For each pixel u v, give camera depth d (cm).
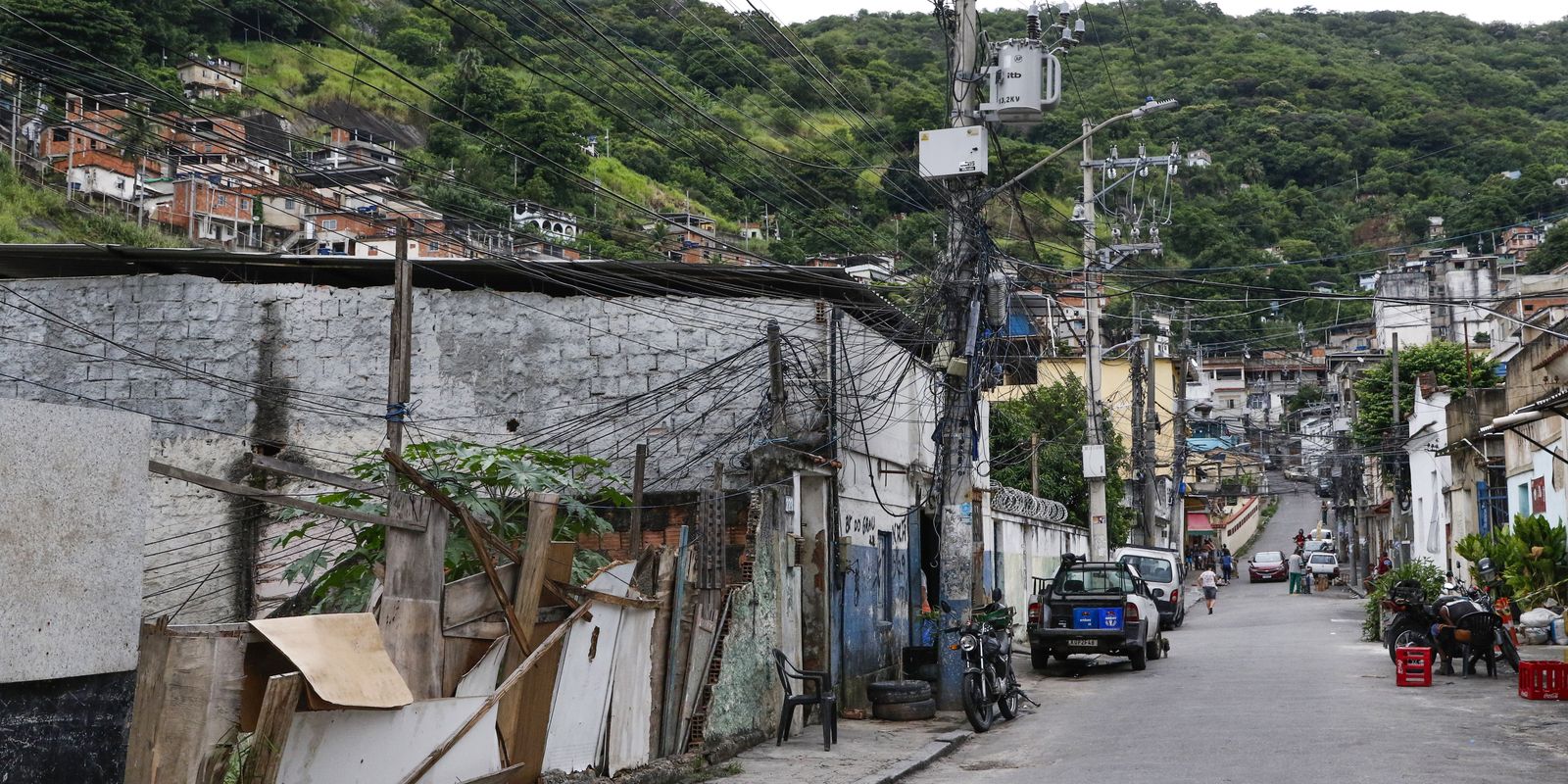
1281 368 9519
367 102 6738
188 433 1677
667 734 1176
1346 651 2453
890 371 2017
